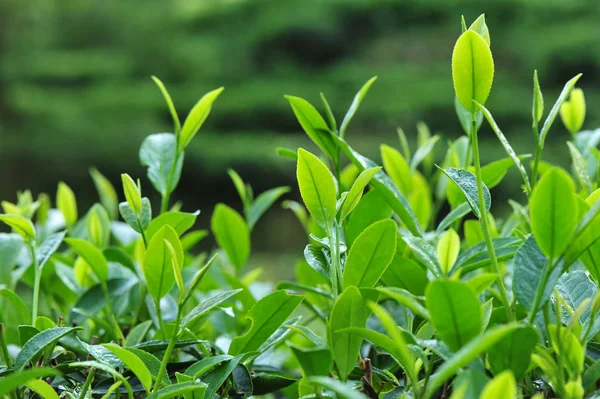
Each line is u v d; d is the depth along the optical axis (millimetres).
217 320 1043
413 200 1082
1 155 14102
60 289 1062
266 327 862
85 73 16516
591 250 828
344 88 15812
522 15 15547
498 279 797
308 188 823
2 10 16359
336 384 734
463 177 832
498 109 13578
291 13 16781
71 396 823
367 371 831
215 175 13953
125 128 14688
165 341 852
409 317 873
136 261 1071
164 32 17172
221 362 837
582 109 1065
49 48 17250
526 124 13555
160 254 834
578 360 772
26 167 14281
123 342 929
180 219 934
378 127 14766
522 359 771
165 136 1011
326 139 948
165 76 16750
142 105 15266
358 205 941
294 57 17109
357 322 797
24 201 1124
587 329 798
